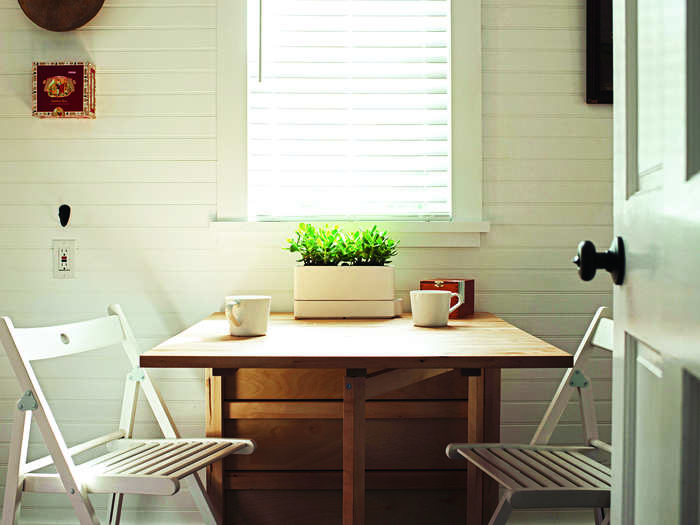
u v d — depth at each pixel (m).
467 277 2.23
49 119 2.23
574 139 2.23
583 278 0.89
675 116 0.62
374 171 2.28
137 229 2.24
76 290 2.24
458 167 2.22
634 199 0.80
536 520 2.22
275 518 2.00
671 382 0.63
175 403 2.24
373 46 2.26
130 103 2.23
